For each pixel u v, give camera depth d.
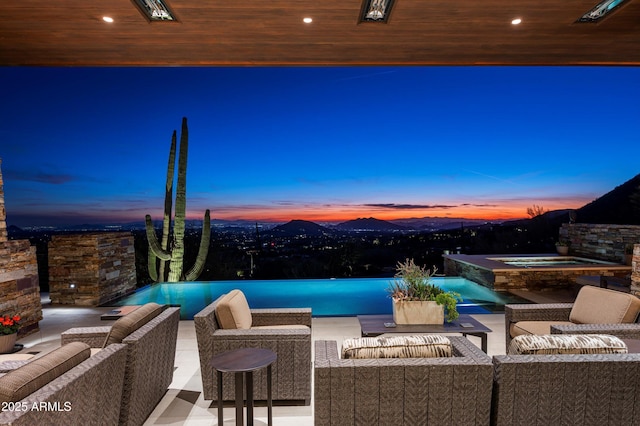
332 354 2.24
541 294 7.51
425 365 2.11
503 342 4.71
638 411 2.21
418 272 3.96
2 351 4.52
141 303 7.57
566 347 2.27
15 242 5.20
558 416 2.18
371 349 2.22
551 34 4.10
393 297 3.91
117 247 7.95
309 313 4.02
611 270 7.62
